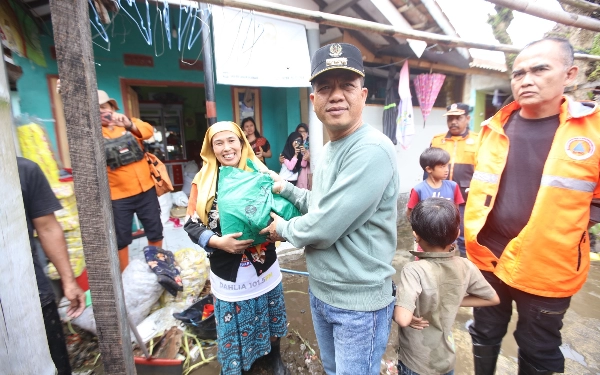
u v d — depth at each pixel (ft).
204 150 5.85
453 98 21.83
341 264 4.06
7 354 2.19
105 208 2.73
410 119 16.26
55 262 4.97
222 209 5.07
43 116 11.35
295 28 12.67
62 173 8.10
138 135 9.16
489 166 5.38
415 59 17.17
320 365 6.92
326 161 4.38
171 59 13.98
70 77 2.48
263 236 5.18
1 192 2.13
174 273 8.45
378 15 13.48
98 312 2.89
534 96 4.51
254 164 6.10
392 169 3.87
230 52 11.27
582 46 12.94
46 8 10.52
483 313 5.69
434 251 4.67
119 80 13.00
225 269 5.65
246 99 16.85
